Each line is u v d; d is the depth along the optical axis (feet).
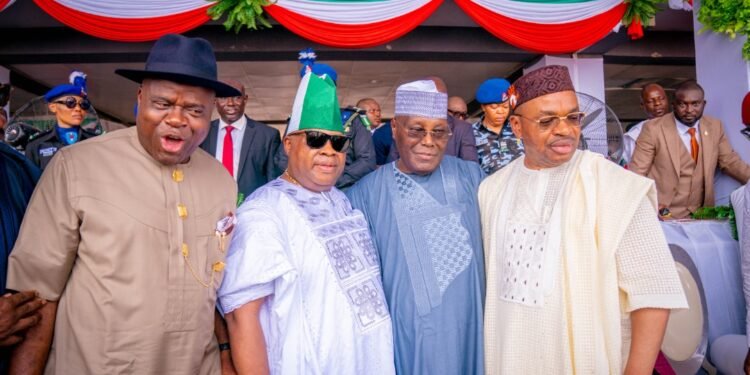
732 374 9.07
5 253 5.11
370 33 16.03
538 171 6.56
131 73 4.70
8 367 4.78
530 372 6.09
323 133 6.06
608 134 9.81
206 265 5.17
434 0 16.24
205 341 5.15
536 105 6.10
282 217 5.93
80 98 12.54
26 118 12.93
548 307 5.98
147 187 5.00
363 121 10.56
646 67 28.30
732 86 14.76
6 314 4.47
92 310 4.70
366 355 5.93
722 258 10.45
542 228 6.23
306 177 6.21
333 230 6.15
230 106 12.63
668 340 9.31
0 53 21.52
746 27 14.06
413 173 7.25
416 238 6.89
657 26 23.98
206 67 4.95
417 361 6.51
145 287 4.76
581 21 16.74
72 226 4.69
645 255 5.66
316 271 5.83
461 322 6.64
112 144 5.09
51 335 4.83
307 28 15.72
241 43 22.12
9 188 5.43
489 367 6.56
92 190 4.75
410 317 6.63
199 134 5.01
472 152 10.78
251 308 5.45
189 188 5.27
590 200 5.94
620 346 5.62
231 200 5.62
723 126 15.06
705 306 9.82
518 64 27.07
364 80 29.94
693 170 13.92
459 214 7.02
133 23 15.40
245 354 5.34
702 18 14.99
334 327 5.73
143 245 4.82
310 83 6.25
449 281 6.73
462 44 23.50
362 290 6.10
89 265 4.73
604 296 5.67
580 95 9.83
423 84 6.97
